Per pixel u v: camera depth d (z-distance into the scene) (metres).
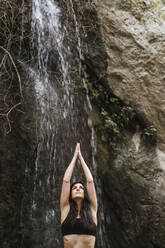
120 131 8.26
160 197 7.38
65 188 4.04
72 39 8.65
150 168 7.74
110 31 8.62
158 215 7.22
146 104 8.34
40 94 7.56
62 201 4.00
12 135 6.85
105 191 7.74
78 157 4.48
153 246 7.06
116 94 8.30
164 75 8.65
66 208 3.98
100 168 7.85
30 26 8.21
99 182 7.80
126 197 7.53
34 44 8.17
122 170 7.78
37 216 6.66
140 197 7.46
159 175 7.65
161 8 9.30
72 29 8.68
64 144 7.46
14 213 6.46
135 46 8.66
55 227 6.77
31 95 7.40
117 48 8.54
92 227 3.79
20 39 7.89
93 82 8.53
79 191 3.98
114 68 8.41
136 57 8.60
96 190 7.73
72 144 7.59
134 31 8.77
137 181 7.61
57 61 8.39
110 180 7.75
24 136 6.94
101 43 8.51
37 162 6.96
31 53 8.06
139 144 8.08
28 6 8.33
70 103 8.01
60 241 6.74
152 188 7.50
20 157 6.79
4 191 6.47
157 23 9.06
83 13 8.69
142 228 7.23
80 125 7.95
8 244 6.26
